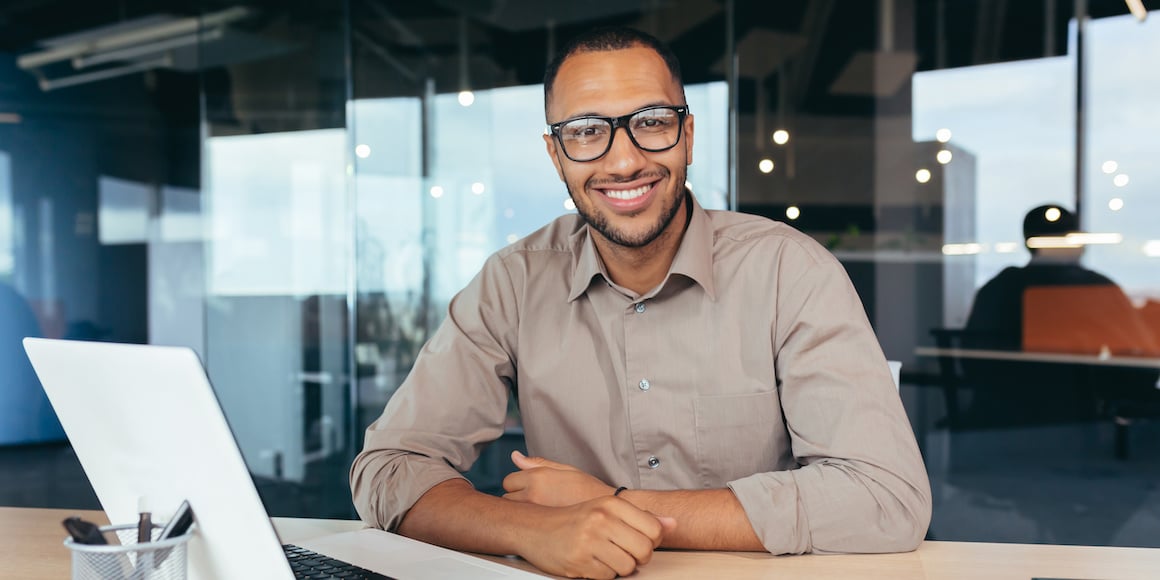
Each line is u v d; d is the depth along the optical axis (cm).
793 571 99
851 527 106
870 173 403
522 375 144
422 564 96
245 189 445
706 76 406
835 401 120
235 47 446
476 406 142
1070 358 391
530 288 146
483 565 96
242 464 68
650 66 126
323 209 433
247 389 445
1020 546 113
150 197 478
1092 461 387
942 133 401
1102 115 394
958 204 401
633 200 126
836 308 127
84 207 493
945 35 400
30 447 514
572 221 154
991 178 400
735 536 107
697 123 408
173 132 471
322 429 434
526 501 114
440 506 114
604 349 141
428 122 421
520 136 414
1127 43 390
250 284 445
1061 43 395
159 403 71
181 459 72
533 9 411
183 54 463
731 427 134
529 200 414
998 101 399
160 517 76
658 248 134
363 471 128
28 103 498
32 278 502
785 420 134
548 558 99
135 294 484
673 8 405
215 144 451
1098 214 394
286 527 125
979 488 398
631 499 112
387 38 422
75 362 77
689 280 136
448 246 420
